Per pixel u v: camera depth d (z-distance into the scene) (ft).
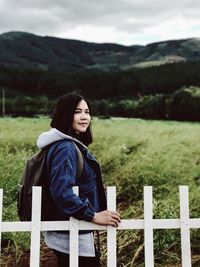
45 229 8.27
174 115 107.76
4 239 15.14
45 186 8.30
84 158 8.28
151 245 8.63
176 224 8.80
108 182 24.39
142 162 25.80
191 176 22.52
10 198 17.62
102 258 13.73
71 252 8.20
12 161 23.44
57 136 8.18
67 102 8.54
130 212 17.81
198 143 33.04
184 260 8.79
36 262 8.25
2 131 39.22
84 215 7.84
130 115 117.29
